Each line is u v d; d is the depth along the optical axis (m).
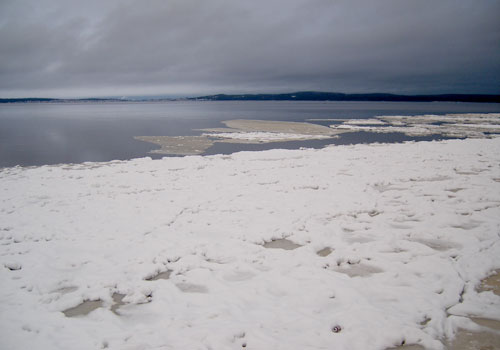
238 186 10.52
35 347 3.64
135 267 5.46
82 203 8.88
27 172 12.90
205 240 6.50
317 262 5.48
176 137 26.50
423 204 8.17
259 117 53.44
